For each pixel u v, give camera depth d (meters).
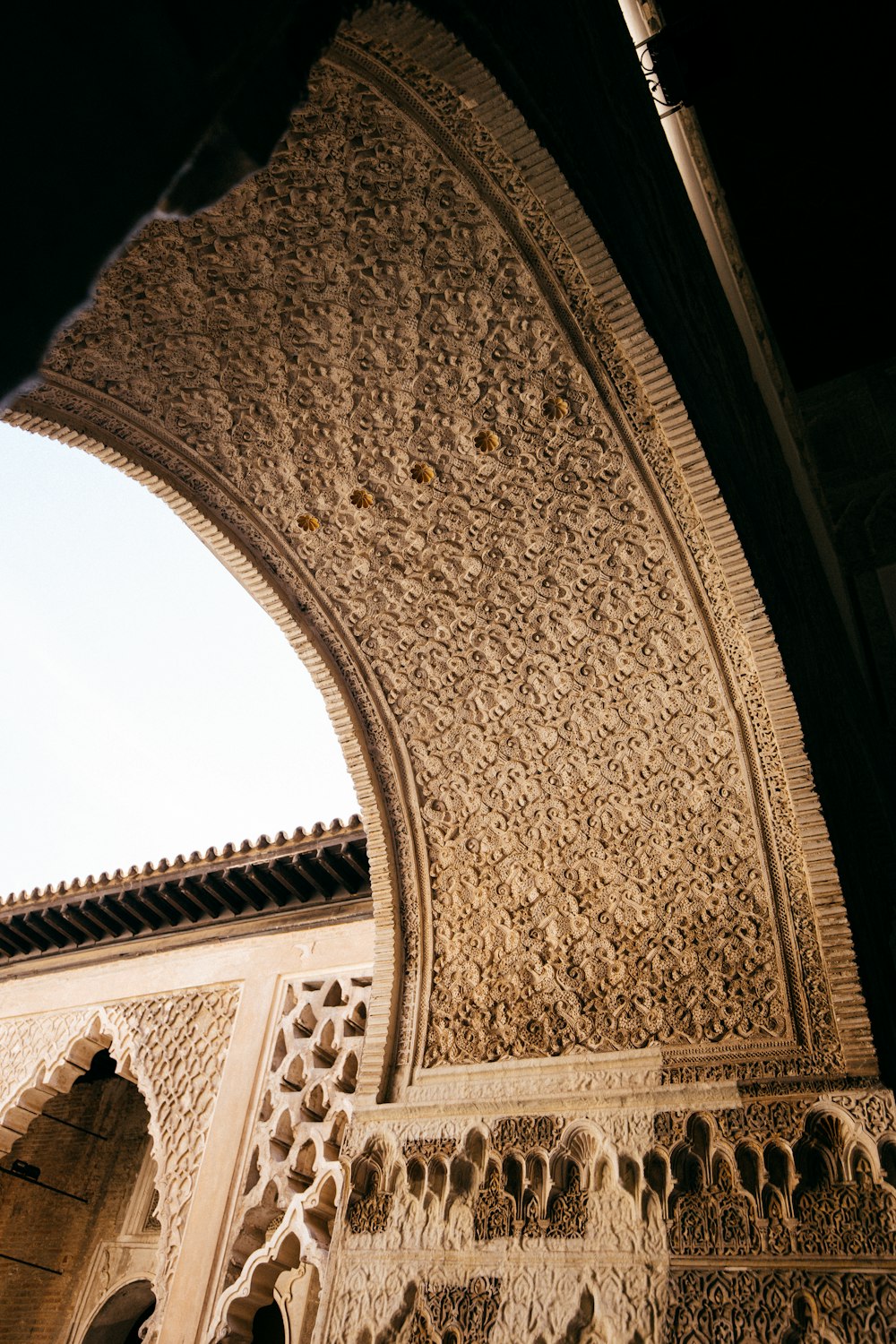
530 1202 2.38
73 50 0.44
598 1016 2.58
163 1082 4.77
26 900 5.71
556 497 2.57
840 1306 1.96
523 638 2.81
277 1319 6.76
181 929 5.45
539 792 2.86
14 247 0.42
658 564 2.56
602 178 2.03
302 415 2.60
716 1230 2.14
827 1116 2.16
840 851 2.49
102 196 0.47
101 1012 5.32
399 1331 2.34
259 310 2.36
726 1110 2.26
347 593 2.93
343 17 0.75
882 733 3.67
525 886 2.84
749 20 3.42
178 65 0.51
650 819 2.70
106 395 2.59
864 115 3.76
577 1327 2.16
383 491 2.71
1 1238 6.86
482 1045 2.71
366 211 2.12
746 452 2.79
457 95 1.79
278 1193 4.08
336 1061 4.35
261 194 2.11
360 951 4.72
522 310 2.25
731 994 2.43
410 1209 2.51
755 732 2.55
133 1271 6.44
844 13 3.40
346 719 3.03
